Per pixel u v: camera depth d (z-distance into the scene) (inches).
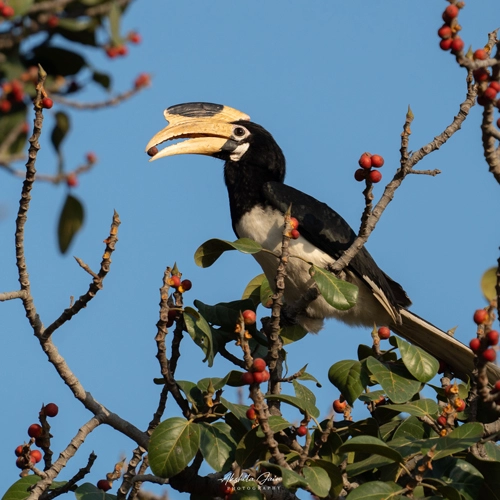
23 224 340.8
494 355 300.2
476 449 323.3
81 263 337.7
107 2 299.1
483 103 314.2
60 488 344.2
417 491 311.9
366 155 382.9
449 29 298.7
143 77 330.3
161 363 347.9
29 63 317.7
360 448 306.2
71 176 330.6
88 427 346.9
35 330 351.3
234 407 338.0
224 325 401.4
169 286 350.9
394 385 354.9
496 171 326.3
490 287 313.6
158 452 321.4
